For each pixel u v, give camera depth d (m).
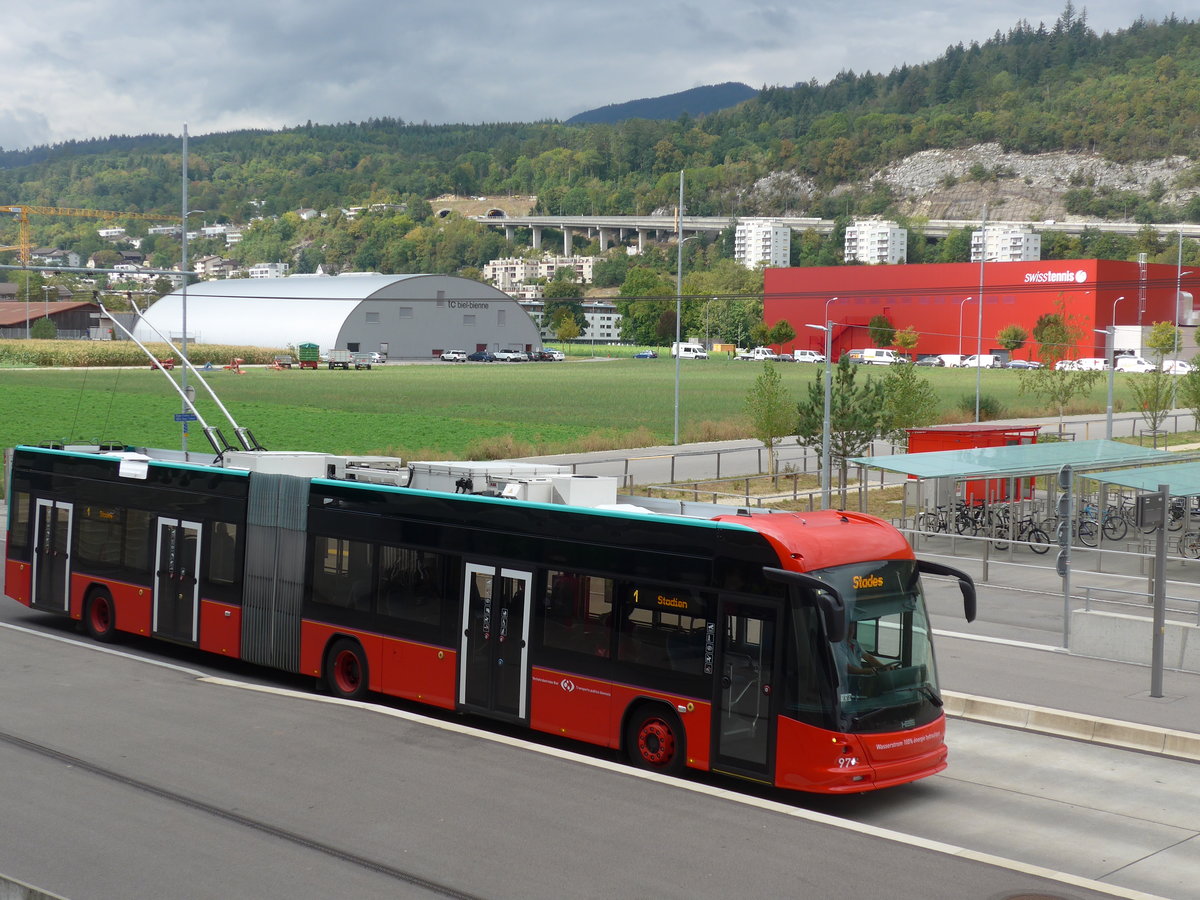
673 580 13.53
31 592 22.17
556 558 14.64
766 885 9.97
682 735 13.41
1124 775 14.36
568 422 72.00
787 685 12.42
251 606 18.28
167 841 10.77
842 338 159.88
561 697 14.45
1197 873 11.16
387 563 16.50
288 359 143.75
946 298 149.25
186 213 40.06
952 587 27.25
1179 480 31.08
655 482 46.16
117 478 20.62
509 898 9.59
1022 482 43.56
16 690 16.62
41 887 9.68
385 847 10.68
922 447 42.59
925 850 10.95
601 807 11.87
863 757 12.28
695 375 124.94
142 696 16.33
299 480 17.81
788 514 14.01
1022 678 18.50
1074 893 10.03
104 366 127.75
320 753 13.60
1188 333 129.25
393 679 16.31
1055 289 139.00
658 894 9.72
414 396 92.19
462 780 12.66
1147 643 19.59
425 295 167.25
